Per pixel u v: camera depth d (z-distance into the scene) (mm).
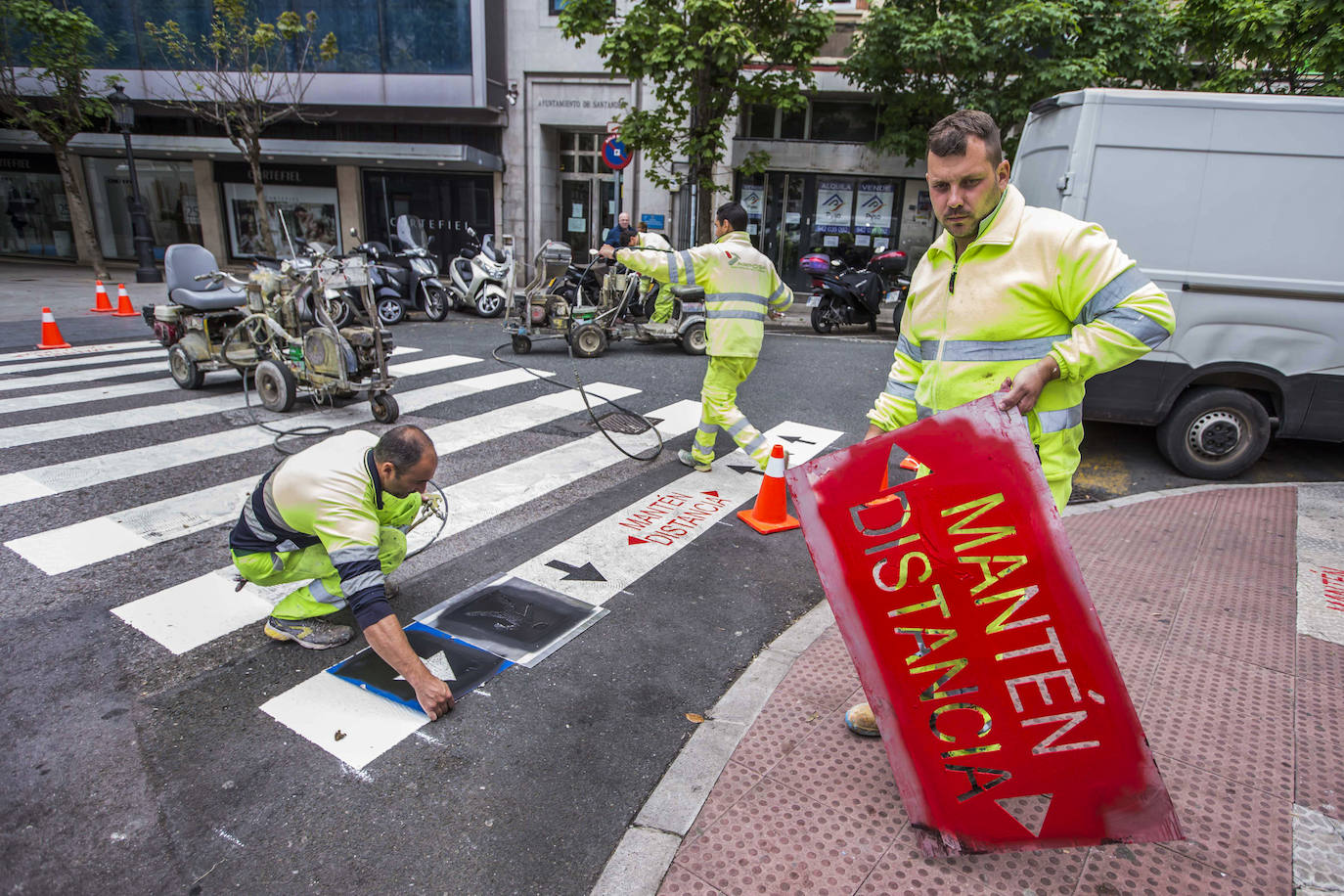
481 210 18000
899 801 2395
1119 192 5367
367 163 17703
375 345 6602
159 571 3939
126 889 2100
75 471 5277
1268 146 5125
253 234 19312
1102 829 2027
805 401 7914
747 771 2531
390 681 3031
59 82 15523
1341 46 8266
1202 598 3748
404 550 3498
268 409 6984
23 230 20906
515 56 16875
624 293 9695
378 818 2355
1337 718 2809
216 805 2395
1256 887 2061
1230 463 5688
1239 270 5328
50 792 2438
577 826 2340
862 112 16062
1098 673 1967
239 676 3061
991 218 2125
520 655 3223
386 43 16266
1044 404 2137
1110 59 11430
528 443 6289
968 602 2053
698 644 3371
